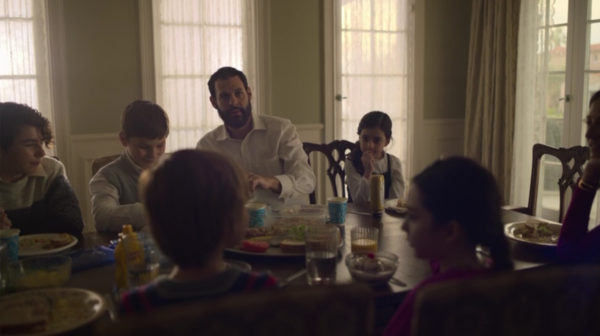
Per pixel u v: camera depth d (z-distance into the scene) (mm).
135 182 2084
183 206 914
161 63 3795
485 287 819
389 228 1932
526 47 4082
